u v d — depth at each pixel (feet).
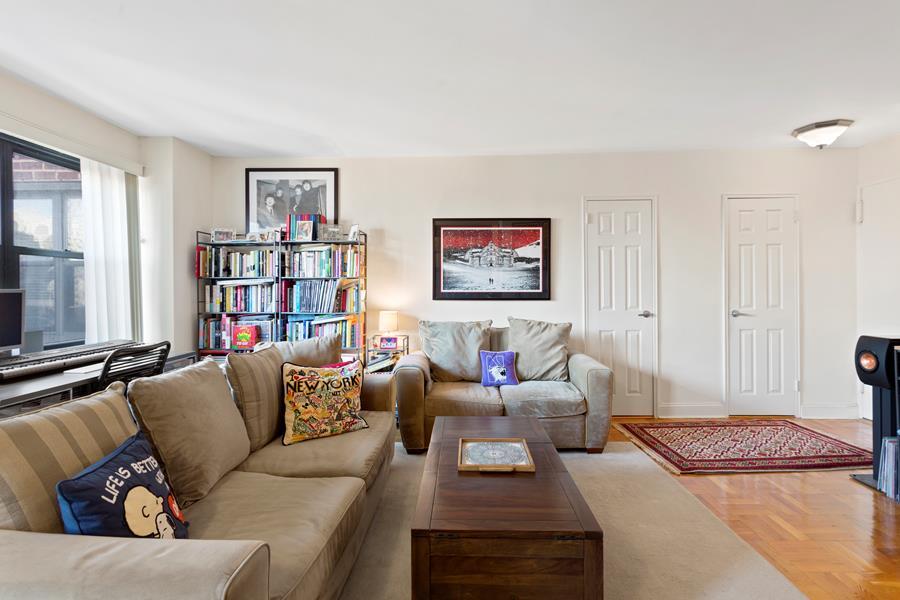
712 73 8.03
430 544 4.14
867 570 5.69
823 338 12.60
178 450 4.74
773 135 11.45
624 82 8.38
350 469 5.79
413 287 13.08
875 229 11.99
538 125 10.64
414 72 7.95
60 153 9.58
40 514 3.20
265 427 6.51
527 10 6.14
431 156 13.03
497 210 12.99
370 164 13.07
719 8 6.12
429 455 6.03
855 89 8.70
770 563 5.82
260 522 4.30
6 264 8.52
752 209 12.67
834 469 8.86
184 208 11.85
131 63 7.58
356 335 12.39
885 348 7.83
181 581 2.52
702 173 12.69
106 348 9.32
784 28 6.60
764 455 9.55
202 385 5.47
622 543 6.28
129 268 10.89
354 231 12.26
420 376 9.82
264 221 13.07
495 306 13.04
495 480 5.22
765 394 12.69
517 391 10.16
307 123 10.47
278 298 12.19
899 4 6.03
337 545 4.40
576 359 10.95
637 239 12.84
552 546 4.10
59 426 3.70
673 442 10.43
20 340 7.93
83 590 2.47
